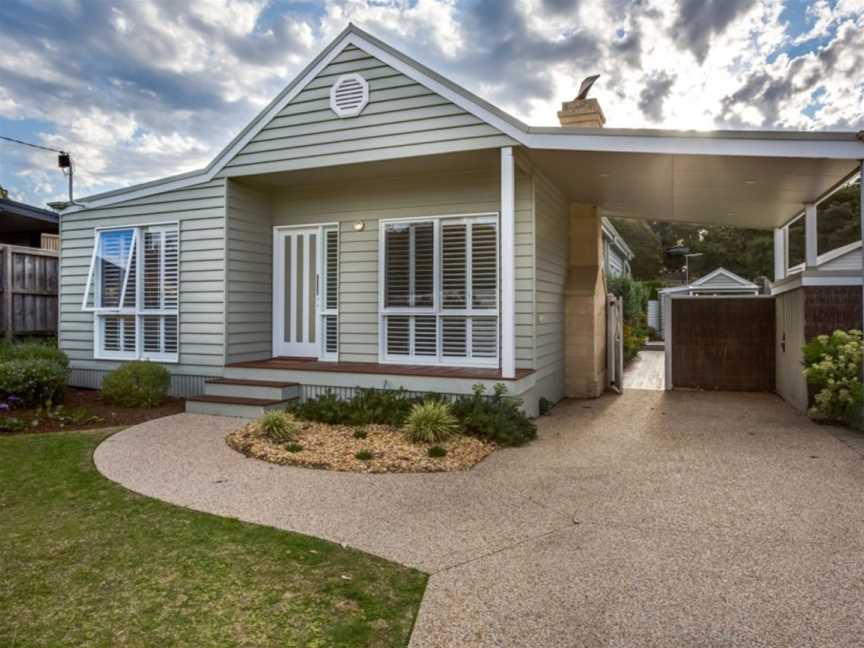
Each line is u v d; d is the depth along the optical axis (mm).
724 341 10672
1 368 7641
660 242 39156
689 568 3219
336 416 6691
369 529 3816
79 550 3430
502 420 6285
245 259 8766
